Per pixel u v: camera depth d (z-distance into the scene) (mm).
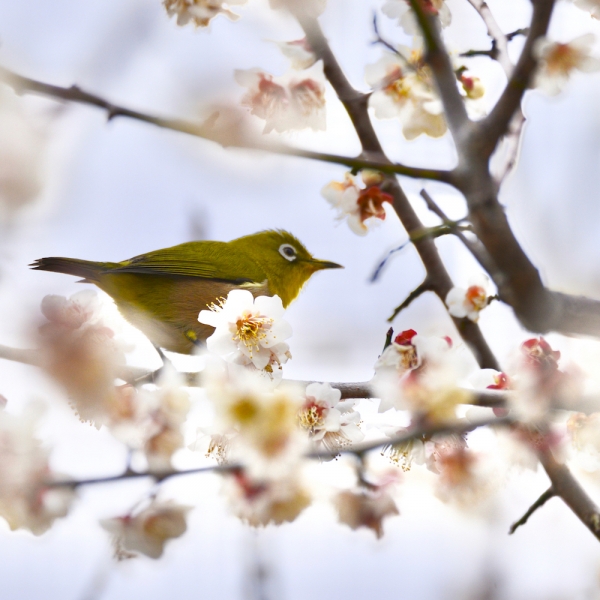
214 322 6961
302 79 6676
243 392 6016
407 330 6621
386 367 6379
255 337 6898
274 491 6184
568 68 6121
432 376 6129
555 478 6598
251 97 6602
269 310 6980
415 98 7195
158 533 5684
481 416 6414
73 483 5770
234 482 6191
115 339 5660
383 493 7027
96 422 5883
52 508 5707
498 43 6590
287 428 5973
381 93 7195
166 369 6344
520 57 4770
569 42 6098
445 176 4738
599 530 6367
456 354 6250
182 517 5801
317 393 6836
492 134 4738
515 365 6188
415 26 6898
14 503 5660
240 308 6977
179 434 6168
